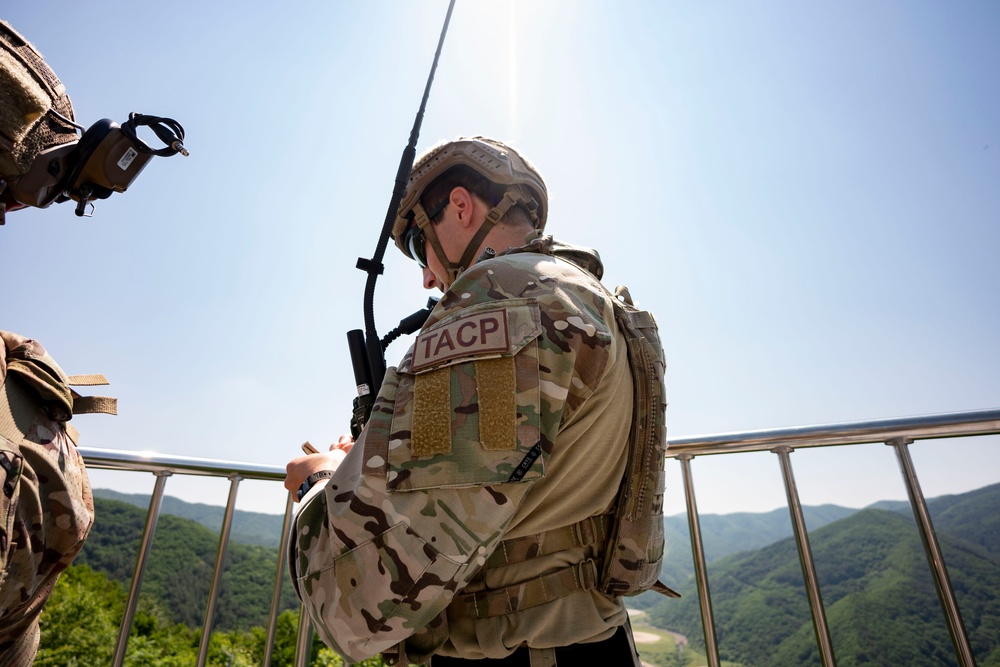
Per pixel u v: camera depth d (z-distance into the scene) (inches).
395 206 48.7
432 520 27.9
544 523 34.1
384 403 32.4
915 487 64.1
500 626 33.3
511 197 46.4
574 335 32.9
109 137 40.5
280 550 78.9
